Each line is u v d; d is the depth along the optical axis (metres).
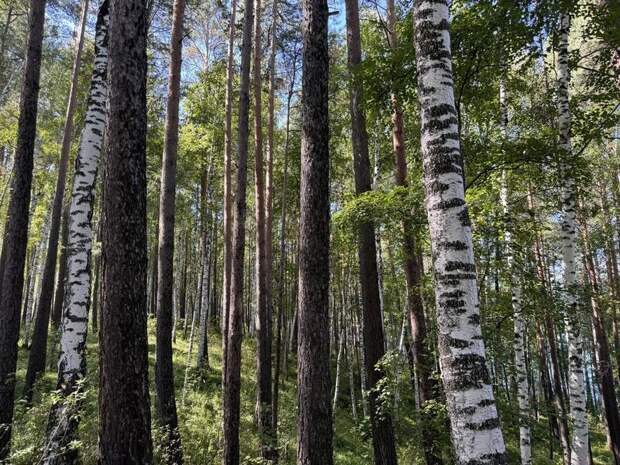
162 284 8.87
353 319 25.81
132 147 4.39
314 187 5.70
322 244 5.61
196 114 18.38
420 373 8.51
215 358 20.12
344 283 23.97
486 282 8.69
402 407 7.89
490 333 8.00
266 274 14.45
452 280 3.62
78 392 6.00
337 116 17.20
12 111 19.52
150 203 23.64
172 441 7.96
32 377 12.21
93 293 23.11
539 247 16.02
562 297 8.51
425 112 4.02
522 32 6.34
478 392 3.37
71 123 15.11
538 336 20.36
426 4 4.17
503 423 7.45
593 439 25.39
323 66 5.98
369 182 8.61
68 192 19.42
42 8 8.05
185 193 23.44
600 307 15.87
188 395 14.60
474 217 7.73
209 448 10.13
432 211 3.84
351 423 18.08
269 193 14.71
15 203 7.41
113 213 4.27
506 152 6.77
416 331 8.88
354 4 9.04
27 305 21.45
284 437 13.36
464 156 7.04
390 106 7.90
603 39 8.14
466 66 6.68
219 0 16.67
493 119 8.91
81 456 6.82
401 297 18.12
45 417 6.92
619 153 16.39
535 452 18.64
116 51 4.46
